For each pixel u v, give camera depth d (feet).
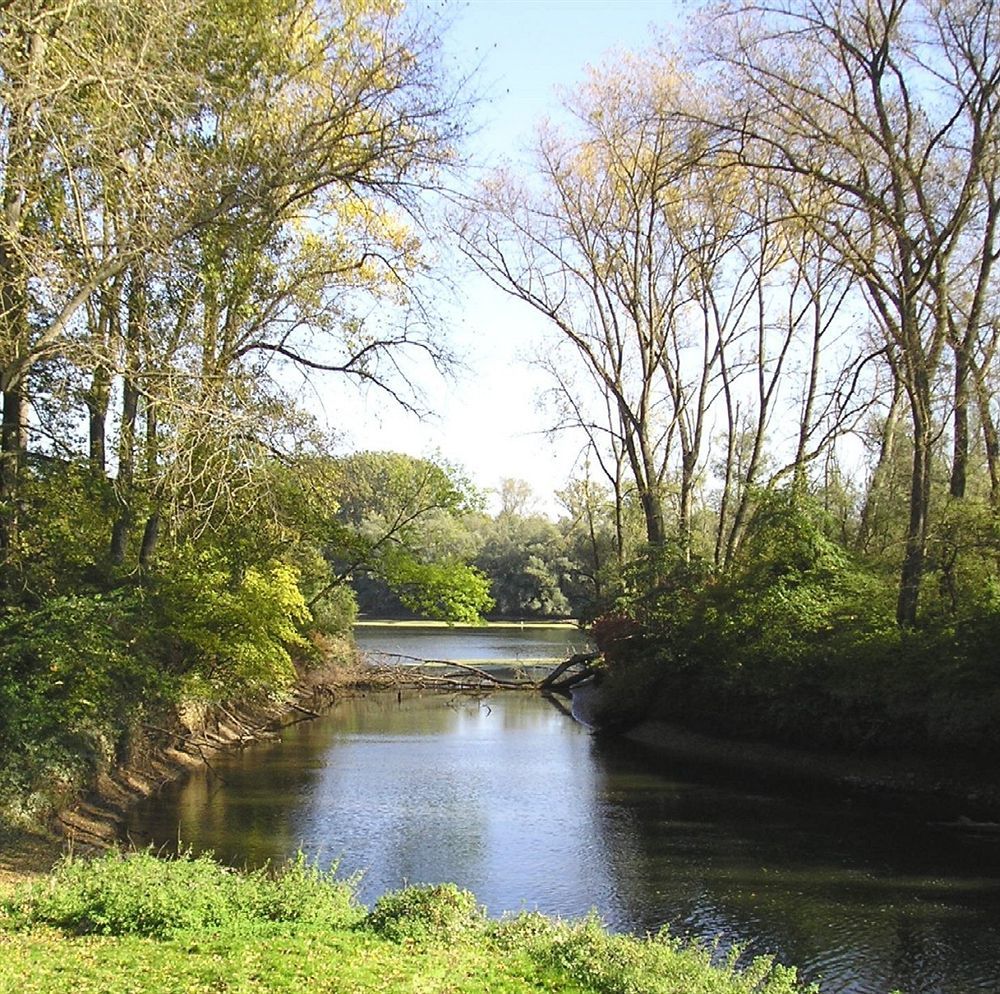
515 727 101.09
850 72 70.95
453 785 69.72
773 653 78.28
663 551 100.83
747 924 40.34
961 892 44.47
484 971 26.53
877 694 69.82
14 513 53.67
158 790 64.13
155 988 23.20
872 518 110.32
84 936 27.94
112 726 59.88
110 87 41.47
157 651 65.26
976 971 35.27
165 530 65.05
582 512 156.35
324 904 32.60
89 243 44.57
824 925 40.09
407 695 130.21
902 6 66.69
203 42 51.65
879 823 58.54
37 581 54.85
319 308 64.95
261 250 62.13
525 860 50.19
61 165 45.44
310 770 74.95
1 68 41.19
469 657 172.35
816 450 97.25
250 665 72.64
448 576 101.86
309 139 58.13
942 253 70.38
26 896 31.99
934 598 74.38
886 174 73.10
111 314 51.72
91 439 61.00
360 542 92.89
